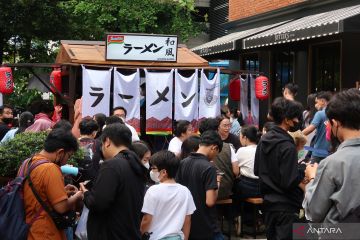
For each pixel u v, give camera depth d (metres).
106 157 5.05
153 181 6.38
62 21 18.42
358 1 11.93
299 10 14.37
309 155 8.82
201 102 11.27
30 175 4.77
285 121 5.51
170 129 11.09
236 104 14.41
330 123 3.81
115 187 4.67
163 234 5.07
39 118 9.78
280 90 15.76
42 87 15.80
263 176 5.57
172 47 11.27
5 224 4.68
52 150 4.92
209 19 23.31
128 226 4.77
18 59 21.00
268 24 16.28
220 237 6.25
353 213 3.51
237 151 8.70
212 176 6.05
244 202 8.91
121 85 10.87
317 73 13.80
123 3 21.17
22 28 17.75
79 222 6.06
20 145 6.22
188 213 5.29
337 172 3.56
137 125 10.95
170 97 11.05
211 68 11.42
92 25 20.08
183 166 6.21
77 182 6.39
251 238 8.79
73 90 11.15
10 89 11.19
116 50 11.10
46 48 19.95
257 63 17.06
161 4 21.70
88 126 7.41
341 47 12.45
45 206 4.73
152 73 10.98
